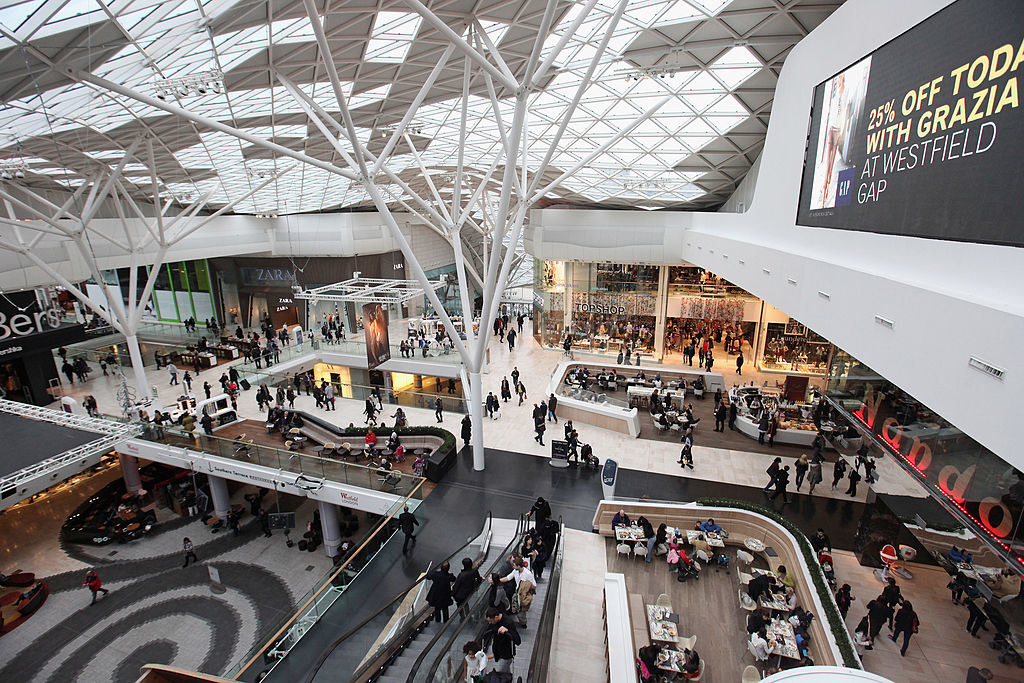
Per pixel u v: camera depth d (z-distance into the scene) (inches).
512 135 494.9
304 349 1487.5
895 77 360.8
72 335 1278.3
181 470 1112.2
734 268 753.0
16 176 880.3
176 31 506.9
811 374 1250.0
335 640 463.5
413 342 1477.6
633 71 724.7
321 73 708.7
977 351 249.3
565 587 577.6
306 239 1756.9
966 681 436.1
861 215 410.3
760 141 946.1
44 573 838.5
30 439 834.2
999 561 430.3
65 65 494.6
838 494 741.9
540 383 1272.1
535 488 772.6
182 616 748.0
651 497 737.0
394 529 631.8
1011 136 244.8
